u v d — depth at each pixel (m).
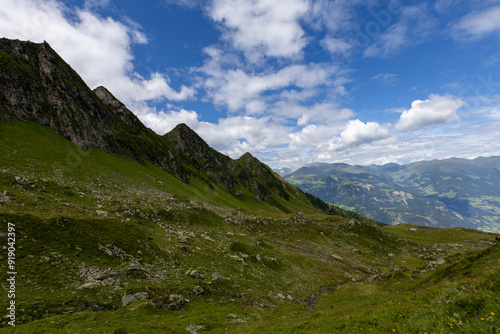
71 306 20.95
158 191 83.19
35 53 88.88
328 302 39.91
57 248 27.39
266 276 47.09
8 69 73.31
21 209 32.31
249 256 53.03
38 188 43.19
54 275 23.89
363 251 99.81
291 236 94.31
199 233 57.22
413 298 14.01
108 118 111.25
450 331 7.58
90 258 28.55
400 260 93.81
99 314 20.70
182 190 107.12
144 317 21.47
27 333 16.09
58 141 72.00
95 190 56.81
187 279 32.84
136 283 27.70
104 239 32.53
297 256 67.38
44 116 75.75
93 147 85.12
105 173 72.62
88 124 88.56
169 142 199.88
